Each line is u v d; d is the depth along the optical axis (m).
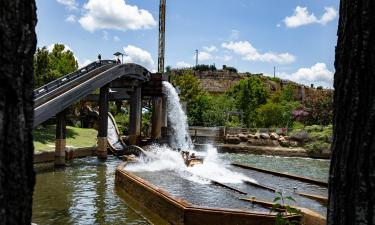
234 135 46.12
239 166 25.80
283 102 64.75
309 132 45.09
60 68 43.28
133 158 27.02
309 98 58.22
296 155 41.31
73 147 31.47
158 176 20.69
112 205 15.48
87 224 12.77
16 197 2.31
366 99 2.70
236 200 14.91
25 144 2.39
